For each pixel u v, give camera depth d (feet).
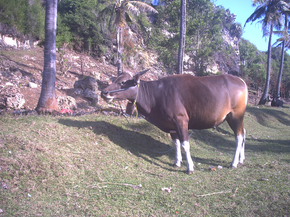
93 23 71.00
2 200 10.89
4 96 27.37
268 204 11.54
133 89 16.78
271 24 73.82
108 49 77.10
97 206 11.27
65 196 11.93
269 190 12.92
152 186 13.73
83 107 33.58
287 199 11.81
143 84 17.24
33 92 33.09
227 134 31.19
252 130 37.88
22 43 57.57
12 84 33.53
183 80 16.93
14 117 19.89
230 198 12.46
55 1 24.31
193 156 21.03
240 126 17.85
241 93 17.44
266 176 15.19
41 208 10.76
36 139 15.75
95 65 66.44
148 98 16.96
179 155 18.06
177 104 16.22
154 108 16.94
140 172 15.80
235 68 116.06
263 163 18.58
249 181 14.49
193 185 14.15
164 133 23.56
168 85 16.76
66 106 30.32
